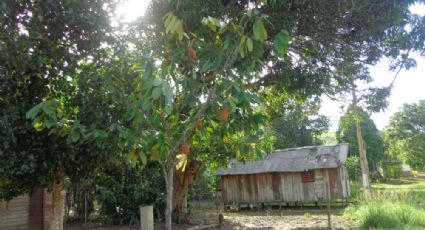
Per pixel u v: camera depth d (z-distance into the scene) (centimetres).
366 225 1218
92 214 1711
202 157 1255
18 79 551
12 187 633
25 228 1265
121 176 1505
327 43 795
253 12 357
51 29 572
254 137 506
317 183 2059
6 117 509
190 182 1420
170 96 313
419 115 3909
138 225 1460
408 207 1291
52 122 365
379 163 4297
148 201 1496
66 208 1576
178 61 398
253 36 362
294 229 1277
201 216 1825
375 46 809
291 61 876
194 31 514
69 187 1413
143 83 344
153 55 600
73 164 614
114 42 610
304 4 667
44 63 564
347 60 845
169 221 407
